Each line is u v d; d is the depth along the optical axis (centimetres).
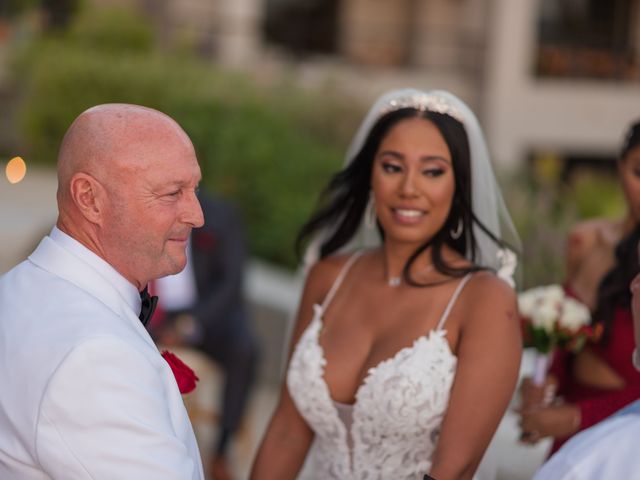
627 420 255
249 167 927
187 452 235
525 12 1816
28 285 243
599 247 409
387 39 2041
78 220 243
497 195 342
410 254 328
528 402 376
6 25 1698
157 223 240
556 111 1848
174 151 241
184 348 617
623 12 2108
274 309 766
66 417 221
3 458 229
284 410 340
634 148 375
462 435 296
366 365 317
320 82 1225
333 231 360
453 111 322
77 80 1177
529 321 368
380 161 323
